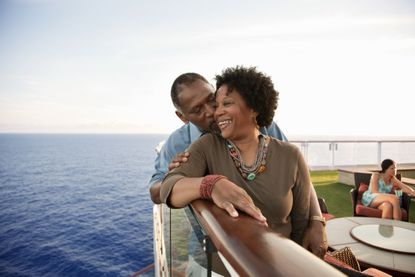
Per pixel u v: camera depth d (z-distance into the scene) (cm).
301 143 1310
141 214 6144
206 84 199
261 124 133
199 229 81
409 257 324
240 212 77
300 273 38
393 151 1354
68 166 12938
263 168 123
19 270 3653
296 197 134
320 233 141
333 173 1209
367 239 366
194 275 88
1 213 6228
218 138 136
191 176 124
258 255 45
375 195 553
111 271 3591
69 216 5981
